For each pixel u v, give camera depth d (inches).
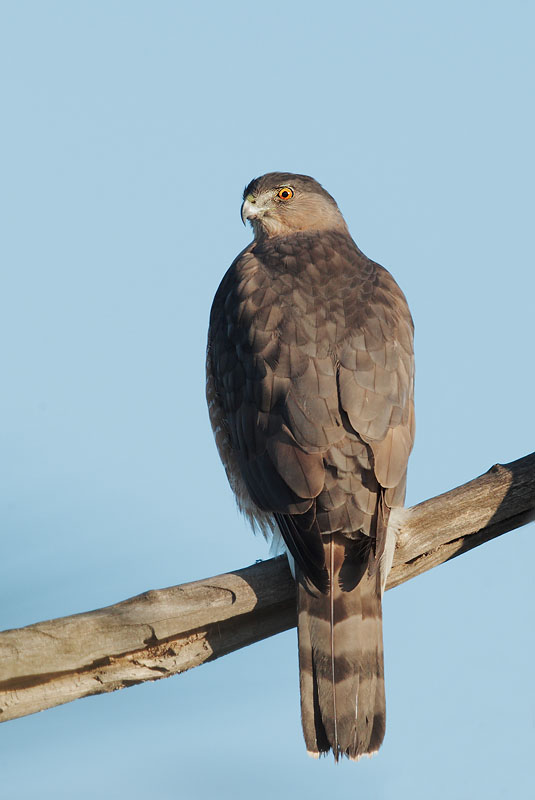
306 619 346.9
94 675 327.0
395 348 395.5
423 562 382.0
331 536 356.5
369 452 361.7
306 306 402.9
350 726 335.3
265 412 377.4
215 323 437.7
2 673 312.8
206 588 341.4
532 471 383.6
